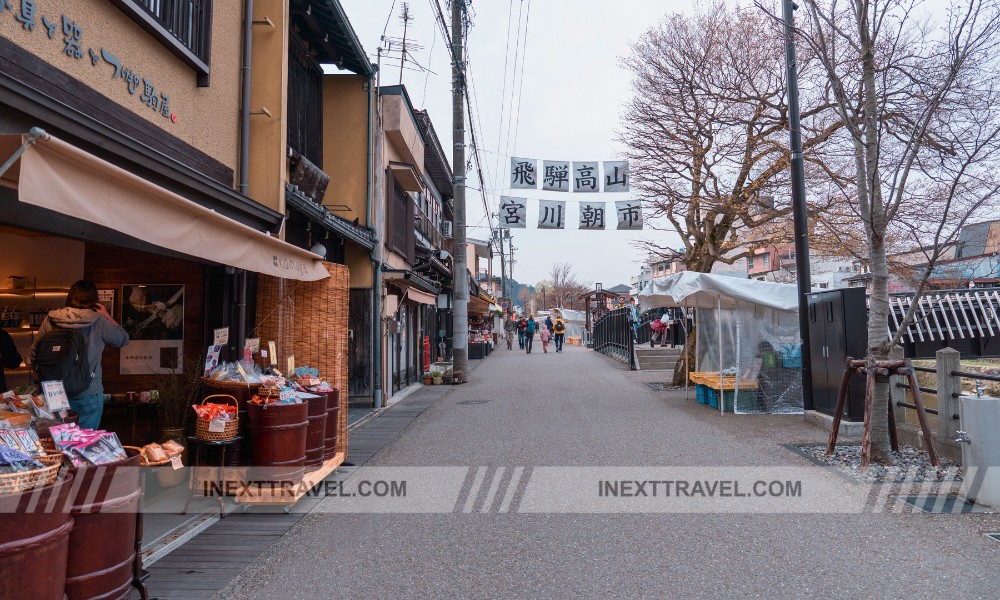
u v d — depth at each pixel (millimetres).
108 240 4676
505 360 25766
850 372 7164
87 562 3107
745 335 11266
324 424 6176
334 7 9625
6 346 5238
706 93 13172
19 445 2943
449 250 27969
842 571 3945
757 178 13141
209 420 5059
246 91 6996
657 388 14695
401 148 14328
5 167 2588
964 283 19156
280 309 7289
